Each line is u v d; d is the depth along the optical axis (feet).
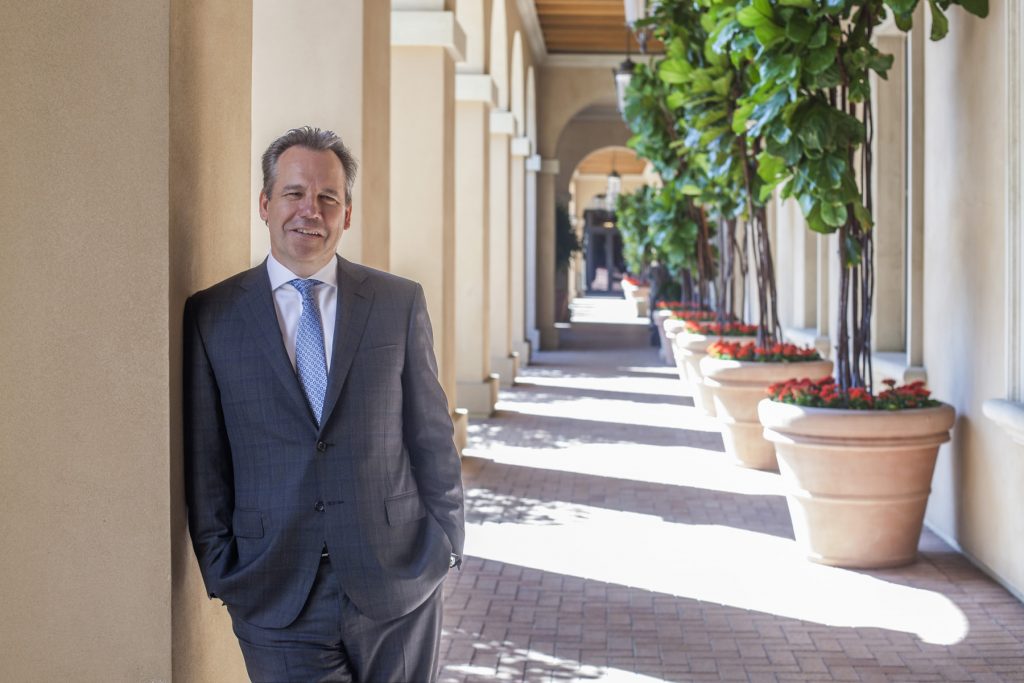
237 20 10.73
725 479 27.55
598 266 173.88
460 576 18.83
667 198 40.75
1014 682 13.87
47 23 8.81
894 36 26.89
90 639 8.99
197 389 8.59
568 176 91.15
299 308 8.67
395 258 29.37
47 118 8.84
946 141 21.04
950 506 20.86
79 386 8.90
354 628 8.36
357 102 18.31
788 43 18.54
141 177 8.83
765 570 19.08
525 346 59.82
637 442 33.63
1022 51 17.02
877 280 27.71
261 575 8.29
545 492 26.08
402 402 8.95
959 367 20.29
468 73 38.60
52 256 8.87
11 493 8.93
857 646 15.23
